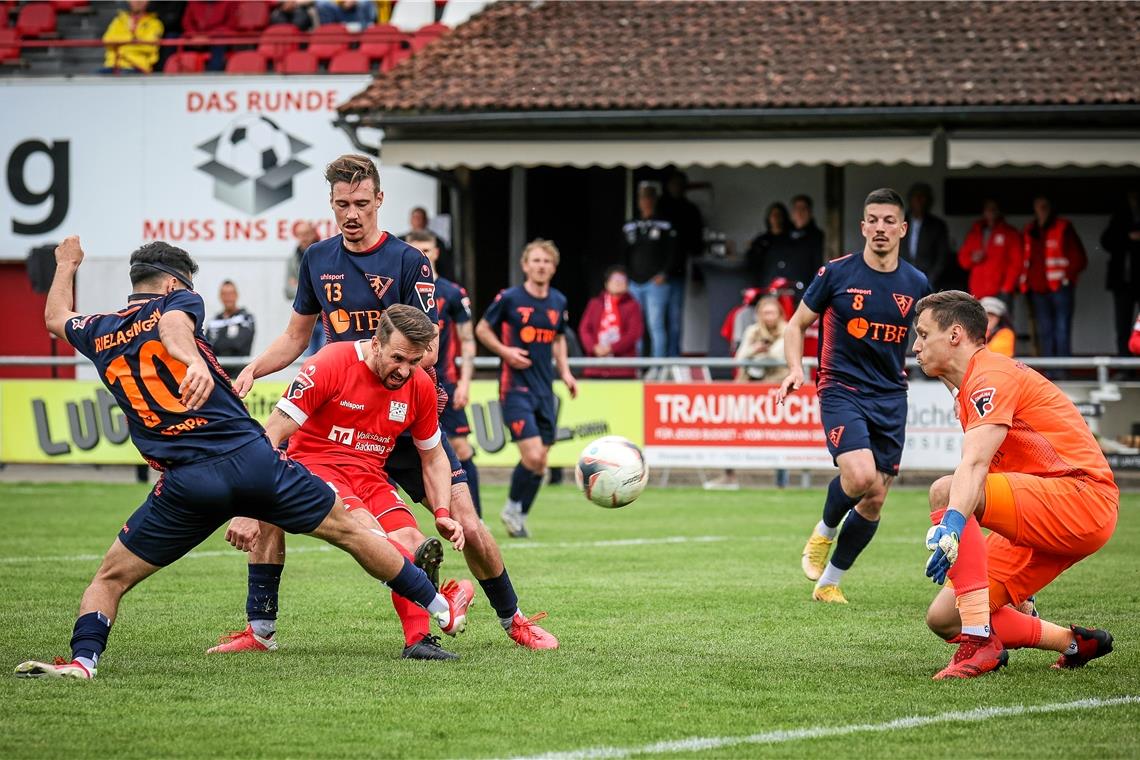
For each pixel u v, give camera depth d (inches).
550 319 1272.1
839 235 2274.9
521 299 1268.5
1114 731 528.7
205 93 2314.2
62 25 2596.0
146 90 2322.8
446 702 573.6
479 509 1243.2
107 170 2330.2
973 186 2246.6
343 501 660.1
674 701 577.3
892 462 876.0
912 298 876.0
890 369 885.2
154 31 2428.6
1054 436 628.7
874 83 2039.9
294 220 2301.9
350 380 663.8
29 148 2341.3
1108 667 652.1
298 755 490.3
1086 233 2226.9
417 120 2064.5
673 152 2042.3
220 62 2404.0
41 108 2337.6
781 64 2121.1
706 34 2226.9
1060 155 1964.8
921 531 1294.3
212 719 541.0
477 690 597.3
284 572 1008.2
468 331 1245.1
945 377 644.7
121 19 2444.6
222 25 2444.6
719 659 673.6
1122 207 2062.0
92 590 621.0
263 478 607.2
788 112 1998.0
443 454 687.7
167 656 679.1
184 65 2391.7
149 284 616.1
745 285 2101.4
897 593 906.7
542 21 2300.7
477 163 2073.1
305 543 1205.7
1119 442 1669.5
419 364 668.7
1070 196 2225.6
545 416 1278.3
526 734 520.1
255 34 2428.6
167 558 621.0
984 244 1961.1
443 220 2231.8
